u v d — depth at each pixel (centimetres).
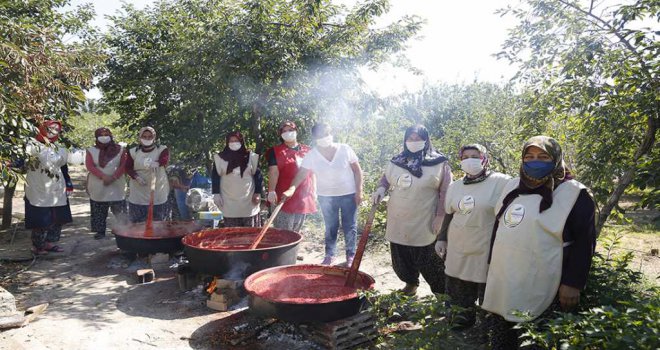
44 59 461
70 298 479
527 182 264
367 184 933
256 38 664
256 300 359
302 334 376
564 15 441
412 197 412
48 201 618
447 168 411
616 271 364
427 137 418
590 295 324
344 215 562
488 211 338
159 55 871
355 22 718
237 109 764
